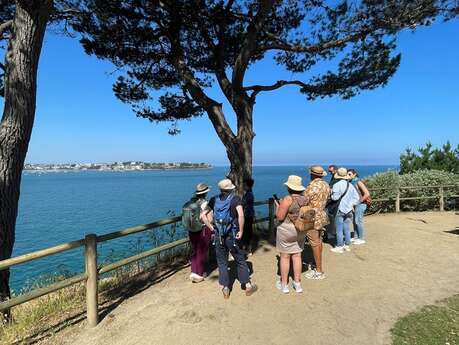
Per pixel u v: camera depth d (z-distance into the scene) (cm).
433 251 741
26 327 468
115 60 909
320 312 471
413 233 913
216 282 582
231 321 453
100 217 2855
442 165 1694
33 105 547
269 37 866
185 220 574
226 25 884
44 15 521
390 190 1298
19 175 553
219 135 850
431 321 441
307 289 544
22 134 540
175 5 782
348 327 433
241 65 798
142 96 1003
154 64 955
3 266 374
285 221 521
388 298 512
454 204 1379
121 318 475
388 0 702
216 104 853
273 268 643
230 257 718
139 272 678
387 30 743
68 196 5575
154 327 445
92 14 795
